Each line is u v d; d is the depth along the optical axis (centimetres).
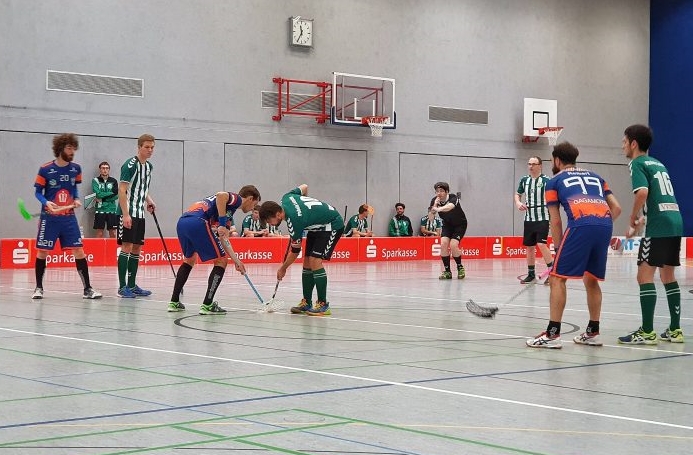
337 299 1100
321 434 382
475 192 2547
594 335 698
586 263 673
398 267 1934
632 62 2811
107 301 1022
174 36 2106
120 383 501
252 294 1147
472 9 2531
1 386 489
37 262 1041
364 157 2373
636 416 431
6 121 1916
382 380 522
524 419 421
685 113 2752
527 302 1078
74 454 345
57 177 1020
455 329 791
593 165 2747
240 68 2189
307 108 2277
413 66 2436
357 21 2345
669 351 670
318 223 898
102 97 2023
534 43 2638
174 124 2111
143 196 1082
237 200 891
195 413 422
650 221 709
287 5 2245
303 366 570
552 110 2641
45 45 1955
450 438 380
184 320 834
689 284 1485
